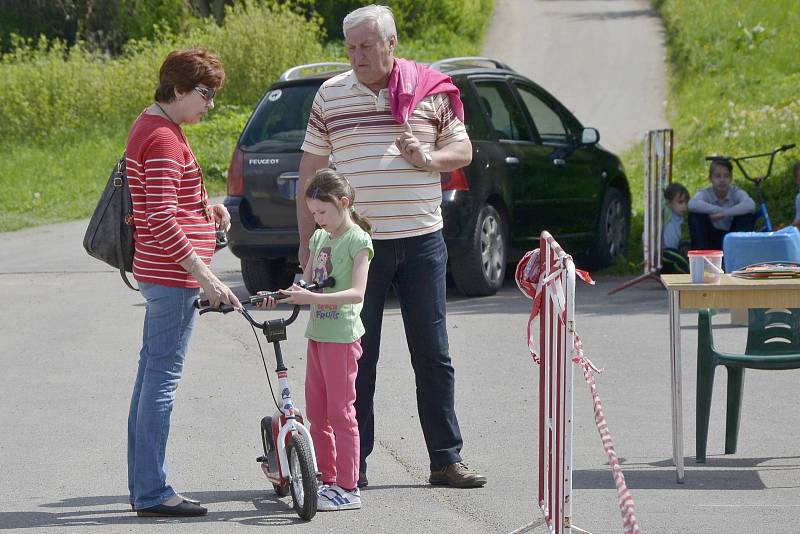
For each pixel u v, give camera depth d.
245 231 24.39
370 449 12.91
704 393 13.46
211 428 15.41
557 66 78.94
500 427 15.23
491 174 24.66
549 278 10.02
